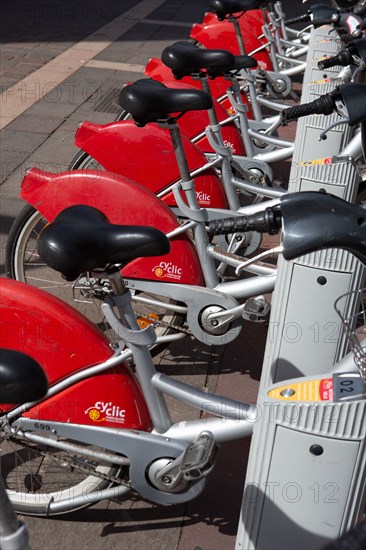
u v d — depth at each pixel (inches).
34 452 92.4
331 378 65.8
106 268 77.1
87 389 84.6
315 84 148.2
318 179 101.3
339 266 92.2
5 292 83.4
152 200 112.0
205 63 129.1
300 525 68.3
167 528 92.3
